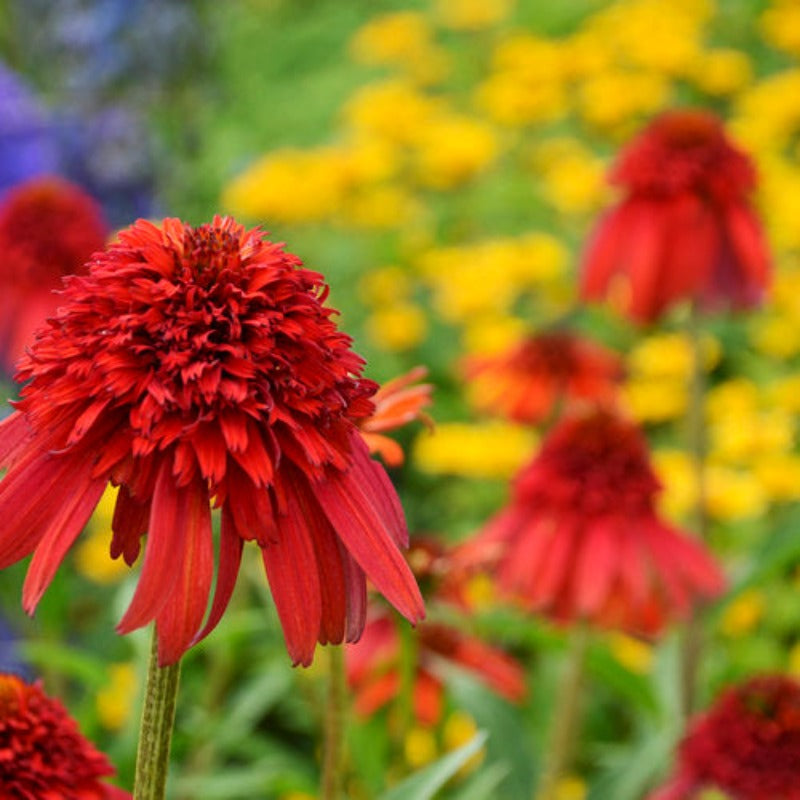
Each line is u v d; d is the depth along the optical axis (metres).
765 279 0.97
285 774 0.87
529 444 1.10
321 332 0.56
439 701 0.86
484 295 1.24
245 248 0.57
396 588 0.54
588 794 0.88
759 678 0.81
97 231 1.00
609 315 1.28
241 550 0.53
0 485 0.53
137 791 0.56
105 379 0.53
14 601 0.97
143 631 0.84
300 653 0.52
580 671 0.87
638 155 0.97
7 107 1.21
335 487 0.55
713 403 1.14
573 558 0.87
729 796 0.79
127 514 0.54
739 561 1.01
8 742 0.67
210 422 0.53
